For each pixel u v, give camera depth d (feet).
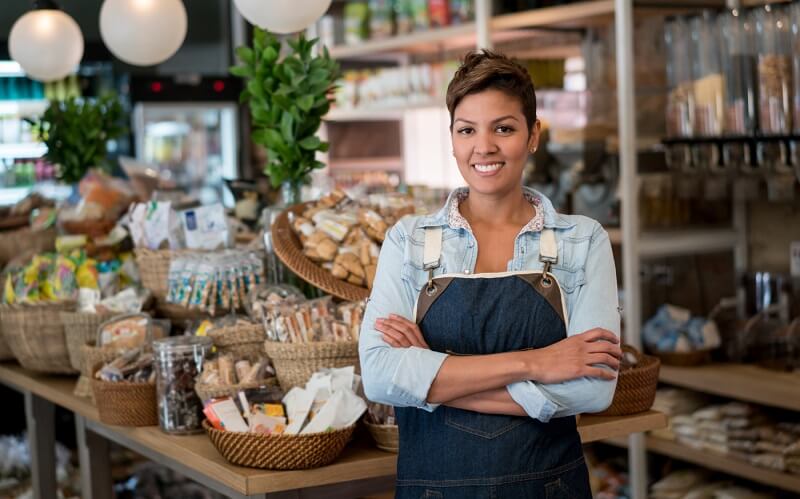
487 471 6.62
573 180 13.99
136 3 12.61
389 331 6.74
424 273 6.97
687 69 12.44
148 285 10.96
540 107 14.56
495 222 7.00
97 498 11.07
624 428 8.44
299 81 10.68
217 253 10.24
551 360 6.50
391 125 21.15
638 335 13.16
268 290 9.59
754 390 11.91
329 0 10.96
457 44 18.45
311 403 7.89
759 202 13.00
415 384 6.55
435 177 20.59
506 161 6.68
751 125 11.89
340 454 7.97
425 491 6.74
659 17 12.69
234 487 7.50
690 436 12.57
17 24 14.06
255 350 9.26
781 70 11.58
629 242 13.12
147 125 22.13
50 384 11.48
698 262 13.08
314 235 9.88
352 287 9.55
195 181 22.89
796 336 12.20
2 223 14.52
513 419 6.66
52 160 15.44
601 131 13.57
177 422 8.72
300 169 10.87
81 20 24.41
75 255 11.55
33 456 12.42
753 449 11.91
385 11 19.11
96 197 13.07
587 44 13.99
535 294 6.75
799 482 11.37
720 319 12.99
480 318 6.73
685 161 12.58
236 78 22.88
